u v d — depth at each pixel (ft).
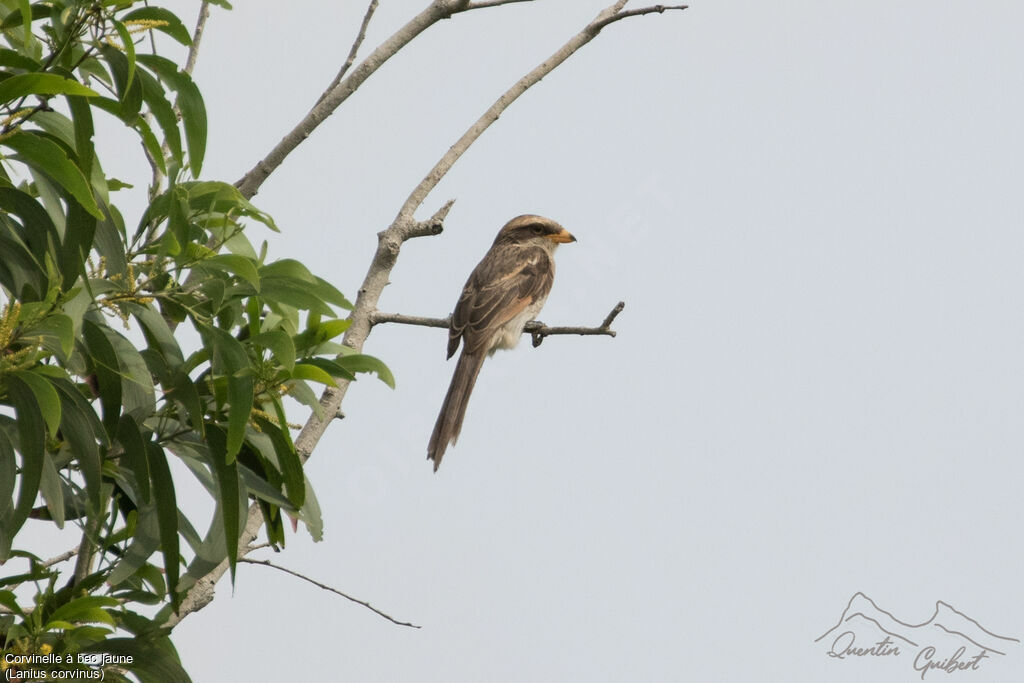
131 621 24.73
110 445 23.11
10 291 22.36
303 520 27.20
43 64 21.27
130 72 21.13
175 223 23.54
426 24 34.81
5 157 21.01
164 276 24.88
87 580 24.17
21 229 23.18
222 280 23.98
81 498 26.45
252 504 29.48
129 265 22.81
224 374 24.21
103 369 23.00
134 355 23.44
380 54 34.06
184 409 25.31
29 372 20.01
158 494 24.32
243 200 25.18
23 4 20.06
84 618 23.06
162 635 24.72
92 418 22.63
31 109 21.29
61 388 22.26
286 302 24.54
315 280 24.54
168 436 25.49
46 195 22.00
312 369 24.20
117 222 24.49
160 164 24.08
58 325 19.83
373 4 34.32
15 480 22.85
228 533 24.40
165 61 23.84
